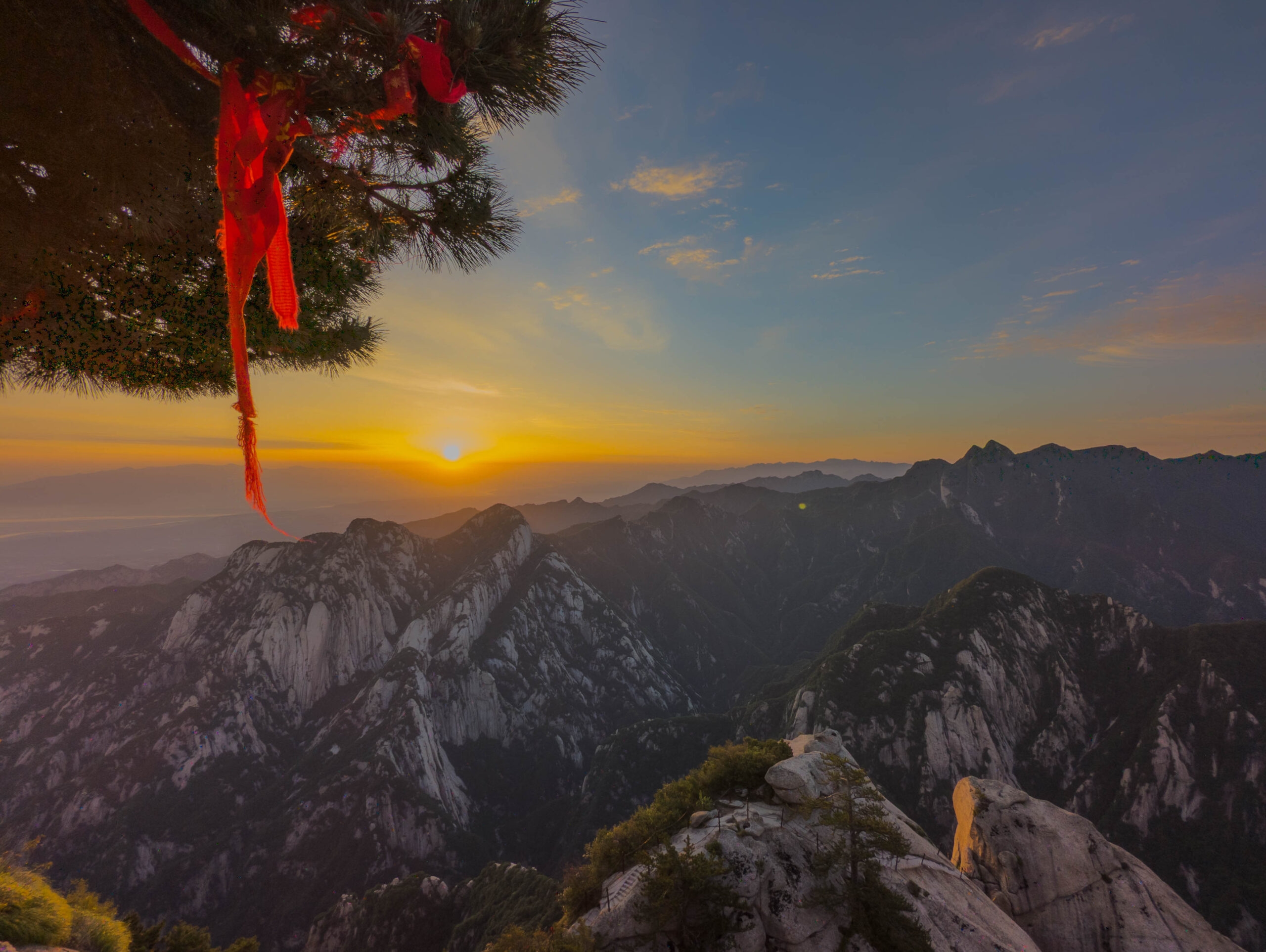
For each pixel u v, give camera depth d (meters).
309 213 5.75
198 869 132.38
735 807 43.44
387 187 5.77
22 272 5.05
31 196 4.81
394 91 4.17
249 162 3.81
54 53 4.27
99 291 5.47
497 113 5.49
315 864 132.62
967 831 55.16
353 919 99.12
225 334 6.36
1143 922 46.91
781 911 35.75
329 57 4.08
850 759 49.75
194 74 4.88
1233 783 120.31
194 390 7.25
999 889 51.03
